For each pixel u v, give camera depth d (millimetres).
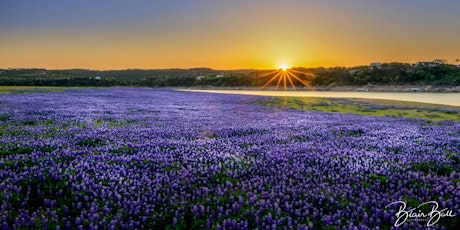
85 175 8328
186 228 6402
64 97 48406
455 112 41000
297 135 16828
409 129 20000
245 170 9461
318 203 7285
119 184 7965
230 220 6363
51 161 9359
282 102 57062
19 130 16578
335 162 10578
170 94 73250
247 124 22031
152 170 9500
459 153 12055
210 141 14234
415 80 160875
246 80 188625
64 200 7121
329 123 23375
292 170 9609
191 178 8570
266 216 6488
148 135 15727
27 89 68750
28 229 5918
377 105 52031
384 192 8078
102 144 13164
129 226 6180
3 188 7270
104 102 41688
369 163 10375
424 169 9938
